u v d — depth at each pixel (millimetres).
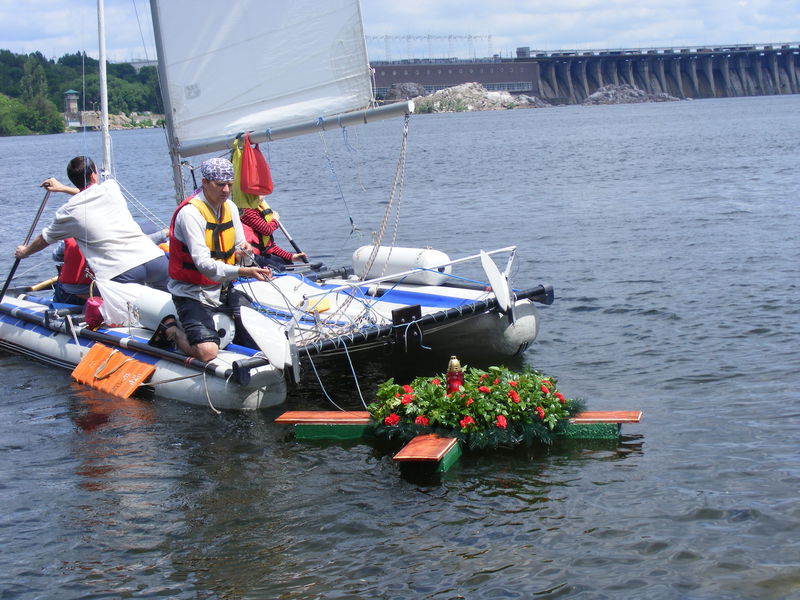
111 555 4875
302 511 5297
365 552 4789
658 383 7426
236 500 5492
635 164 33125
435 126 104062
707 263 12453
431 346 8555
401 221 19312
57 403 7562
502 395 6215
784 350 8133
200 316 7305
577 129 74500
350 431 6465
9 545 5016
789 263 12117
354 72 8406
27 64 84188
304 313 7574
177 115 9133
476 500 5344
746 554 4590
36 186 35031
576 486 5457
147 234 9664
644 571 4480
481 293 8383
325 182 30500
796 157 32875
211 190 7008
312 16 8414
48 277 13562
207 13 8750
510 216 19375
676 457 5812
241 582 4562
